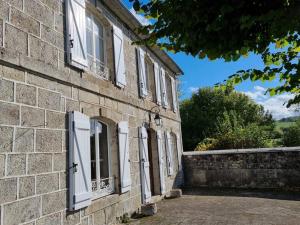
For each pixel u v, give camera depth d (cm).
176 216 705
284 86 311
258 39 259
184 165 1268
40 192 430
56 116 484
